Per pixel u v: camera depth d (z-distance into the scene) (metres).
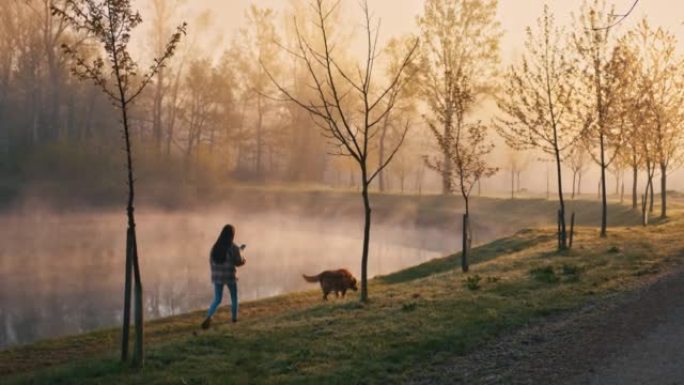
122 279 25.98
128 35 9.21
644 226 29.56
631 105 25.09
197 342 10.30
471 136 19.17
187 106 74.44
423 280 17.67
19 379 9.35
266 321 12.48
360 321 11.42
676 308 11.10
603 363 8.41
